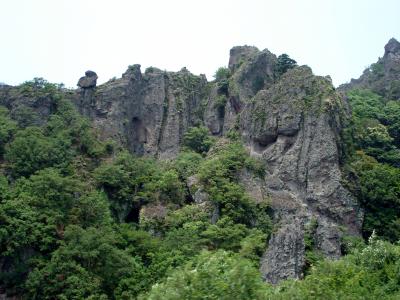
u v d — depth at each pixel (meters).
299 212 70.00
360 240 67.44
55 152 75.56
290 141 76.88
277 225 67.81
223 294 24.77
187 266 26.83
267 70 97.56
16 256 60.56
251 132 81.19
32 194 65.94
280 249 59.03
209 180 72.62
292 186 73.19
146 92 99.31
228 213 67.69
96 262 59.38
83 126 84.00
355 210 70.44
